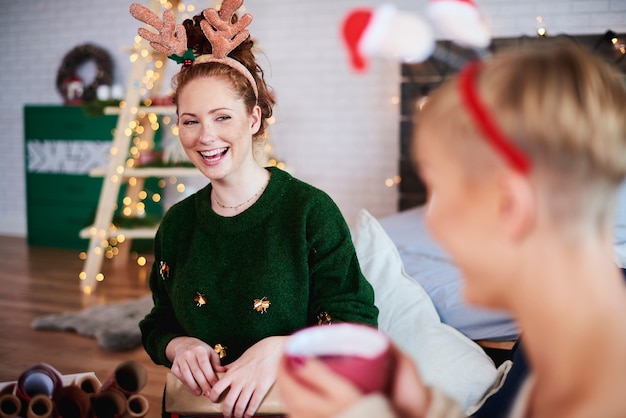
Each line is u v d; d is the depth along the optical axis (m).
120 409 0.92
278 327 1.25
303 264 1.25
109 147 5.54
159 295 1.40
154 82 4.80
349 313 1.24
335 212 1.28
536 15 4.40
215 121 1.20
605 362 0.39
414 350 1.69
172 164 4.45
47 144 5.79
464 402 1.57
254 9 5.38
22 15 6.22
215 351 1.25
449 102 0.42
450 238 0.42
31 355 2.99
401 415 0.40
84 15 5.96
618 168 0.40
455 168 0.41
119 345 3.07
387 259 1.95
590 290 0.40
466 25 0.42
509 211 0.39
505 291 0.42
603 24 4.25
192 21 1.33
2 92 6.39
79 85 5.85
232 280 1.25
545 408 0.42
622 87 0.42
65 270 4.83
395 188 5.07
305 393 0.41
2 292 4.15
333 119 5.22
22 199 6.39
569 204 0.40
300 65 5.27
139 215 4.84
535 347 0.42
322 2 5.14
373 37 0.36
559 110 0.39
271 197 1.26
